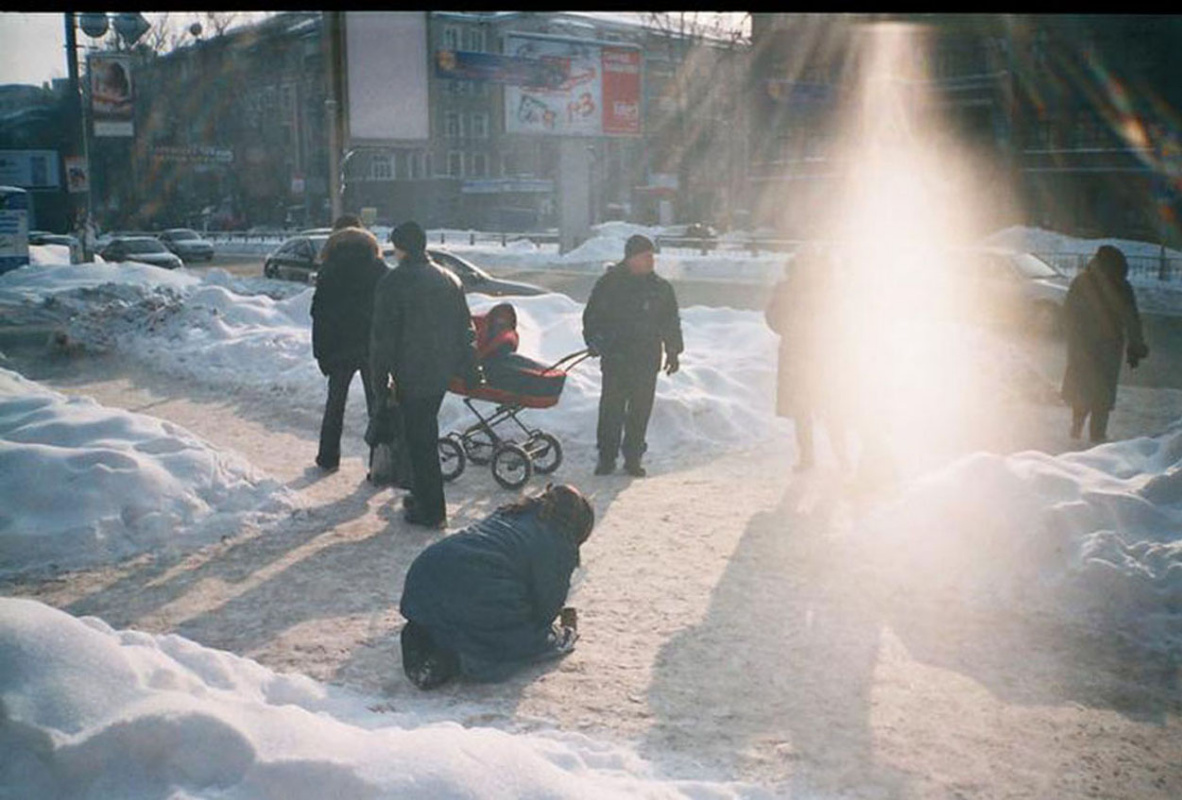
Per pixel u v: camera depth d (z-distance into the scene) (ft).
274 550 22.36
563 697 15.62
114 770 10.92
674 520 24.70
